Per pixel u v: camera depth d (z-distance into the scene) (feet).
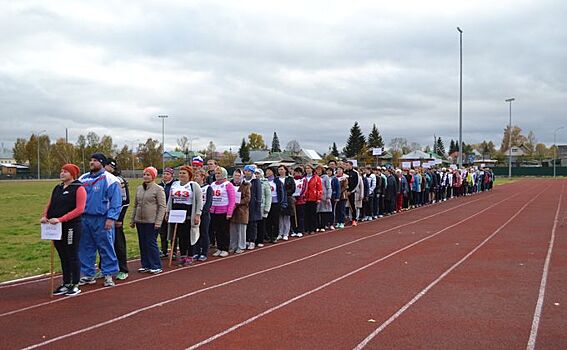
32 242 54.03
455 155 330.13
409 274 35.35
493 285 31.83
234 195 43.75
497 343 21.75
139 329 24.18
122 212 35.37
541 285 31.65
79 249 33.06
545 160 412.98
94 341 22.67
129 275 36.42
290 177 53.57
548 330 23.31
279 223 53.57
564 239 49.90
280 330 23.76
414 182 92.53
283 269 37.81
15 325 25.05
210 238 48.39
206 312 26.84
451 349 21.15
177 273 36.94
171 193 40.27
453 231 57.88
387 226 64.28
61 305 28.58
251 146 438.40
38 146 339.16
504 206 92.99
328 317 25.67
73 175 30.94
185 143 403.34
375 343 21.91
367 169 73.10
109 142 375.25
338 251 45.47
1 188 184.96
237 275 35.96
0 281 35.19
